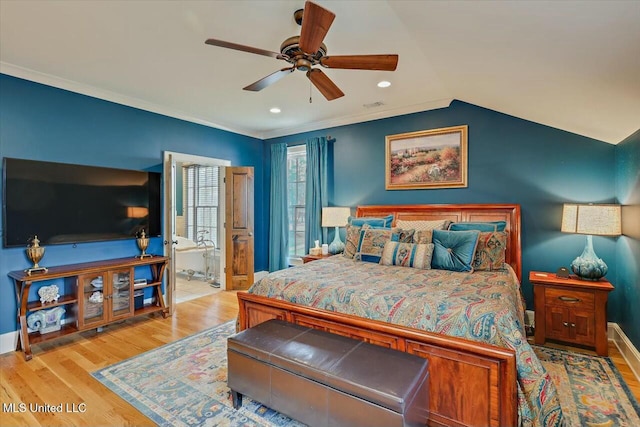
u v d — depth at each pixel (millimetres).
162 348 2957
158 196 4098
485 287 2271
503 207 3553
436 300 1987
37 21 2201
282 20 2191
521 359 1634
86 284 3172
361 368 1672
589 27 1532
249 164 5531
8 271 2953
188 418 1972
